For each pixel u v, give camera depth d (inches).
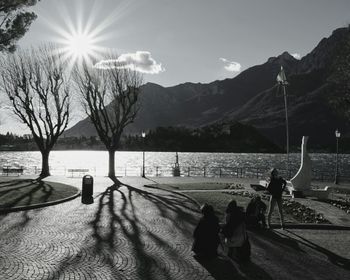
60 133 1631.4
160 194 943.7
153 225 553.0
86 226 537.6
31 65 1535.4
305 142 907.4
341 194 1005.8
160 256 395.5
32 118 1595.7
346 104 1012.5
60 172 2466.8
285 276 343.9
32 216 610.9
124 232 502.6
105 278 324.2
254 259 395.5
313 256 411.8
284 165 5054.1
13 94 1536.7
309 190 882.1
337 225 564.7
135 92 1578.5
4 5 815.1
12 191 873.5
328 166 5044.3
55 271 339.9
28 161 5310.0
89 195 807.1
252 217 535.8
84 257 385.1
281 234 517.0
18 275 326.6
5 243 435.2
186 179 1502.2
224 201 762.8
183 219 606.5
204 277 334.3
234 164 5196.9
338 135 1433.3
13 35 852.0
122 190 1031.6
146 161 5930.1
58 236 474.6
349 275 351.3
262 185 1051.3
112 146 1596.9
